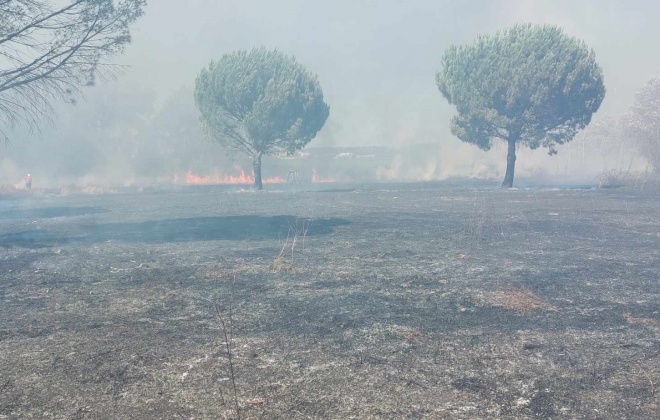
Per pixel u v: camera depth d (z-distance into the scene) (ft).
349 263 34.12
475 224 50.72
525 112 121.08
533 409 12.91
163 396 13.94
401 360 16.46
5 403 13.70
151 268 33.19
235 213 71.72
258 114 129.59
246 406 13.21
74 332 19.90
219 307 23.41
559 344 17.88
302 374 15.35
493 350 17.34
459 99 126.82
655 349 17.22
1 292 27.14
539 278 28.71
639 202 79.20
